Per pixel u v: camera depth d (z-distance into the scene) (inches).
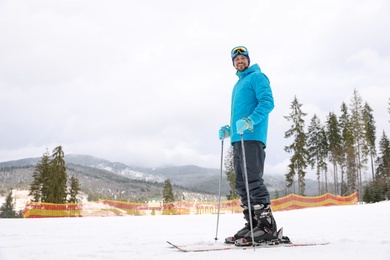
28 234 140.6
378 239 101.2
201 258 70.9
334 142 1712.6
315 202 978.1
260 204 103.7
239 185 116.0
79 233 148.1
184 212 1015.6
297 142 1553.9
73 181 1758.1
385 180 1307.8
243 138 112.7
